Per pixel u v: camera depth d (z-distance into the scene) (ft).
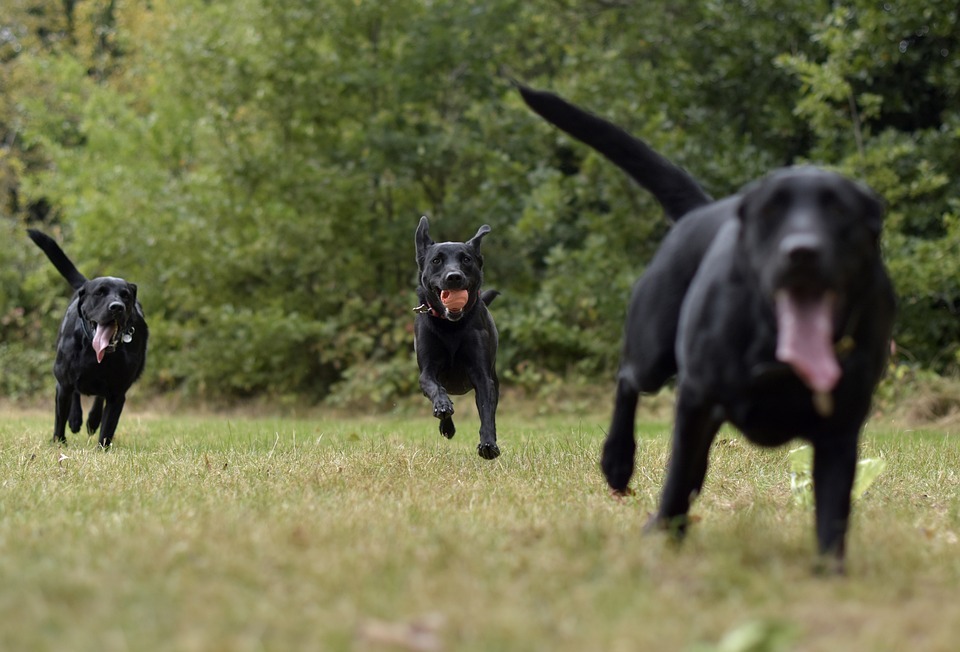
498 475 23.12
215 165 61.46
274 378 60.80
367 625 10.25
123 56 99.66
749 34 61.31
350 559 12.80
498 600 11.20
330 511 17.01
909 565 13.04
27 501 18.16
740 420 12.40
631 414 15.81
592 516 16.67
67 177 72.49
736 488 21.31
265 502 17.99
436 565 12.73
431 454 26.94
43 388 69.15
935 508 19.26
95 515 16.69
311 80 60.54
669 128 60.70
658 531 14.15
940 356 52.42
